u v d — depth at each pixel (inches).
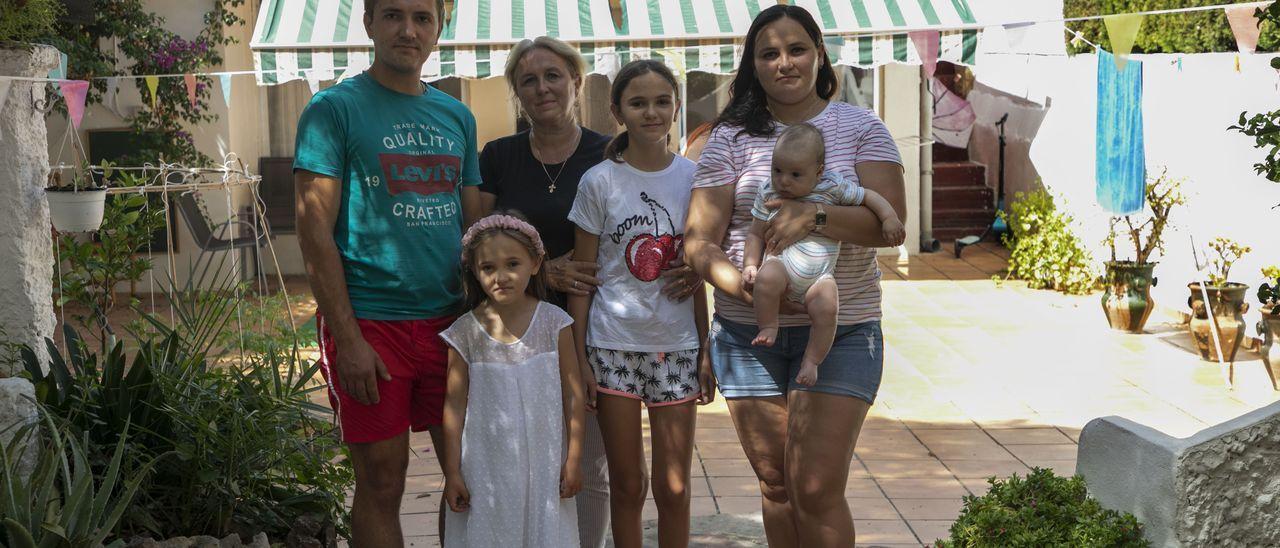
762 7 388.2
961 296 490.6
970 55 356.2
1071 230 496.4
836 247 148.1
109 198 287.6
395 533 161.6
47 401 179.5
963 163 657.0
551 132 176.6
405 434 159.3
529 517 156.6
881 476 257.3
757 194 152.0
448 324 161.9
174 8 504.7
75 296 268.2
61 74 223.1
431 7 152.6
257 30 370.9
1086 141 486.9
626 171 166.1
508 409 156.2
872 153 151.6
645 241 164.1
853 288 152.7
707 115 575.5
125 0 477.7
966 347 393.7
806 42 149.9
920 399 326.0
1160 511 141.7
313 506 195.3
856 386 149.1
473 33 369.1
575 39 367.9
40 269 195.3
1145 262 406.6
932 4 383.6
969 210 636.7
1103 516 147.4
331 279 149.3
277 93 562.6
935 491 246.1
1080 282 488.7
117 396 184.4
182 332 258.8
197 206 477.4
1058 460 267.7
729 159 156.6
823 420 148.9
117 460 157.1
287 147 567.5
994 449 277.4
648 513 227.6
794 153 145.5
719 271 150.9
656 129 161.3
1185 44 402.6
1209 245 370.0
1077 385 339.3
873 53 371.9
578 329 168.1
